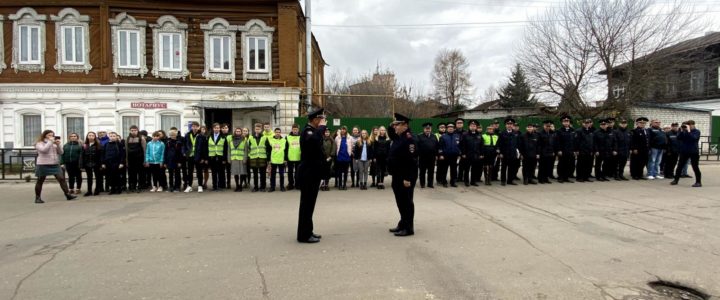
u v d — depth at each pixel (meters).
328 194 10.25
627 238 5.88
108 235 6.22
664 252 5.22
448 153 11.34
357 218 7.38
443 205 8.56
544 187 11.22
